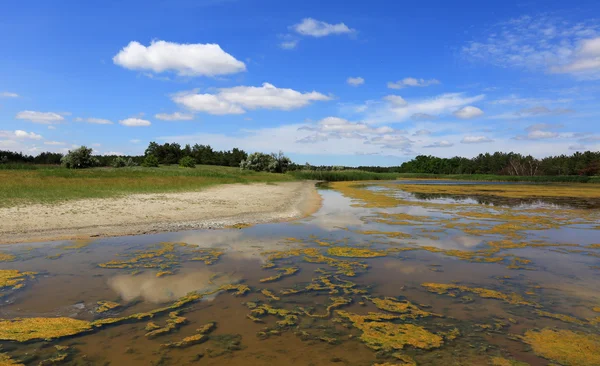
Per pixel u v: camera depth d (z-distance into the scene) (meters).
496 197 32.69
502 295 7.47
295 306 6.75
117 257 9.71
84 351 4.95
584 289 7.87
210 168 85.06
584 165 97.56
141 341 5.27
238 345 5.22
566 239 13.15
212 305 6.70
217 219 15.98
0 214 13.93
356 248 11.44
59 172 36.31
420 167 137.88
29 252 9.96
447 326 6.04
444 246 11.85
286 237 12.95
